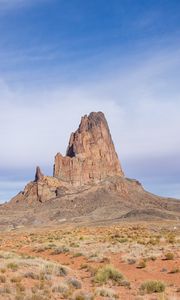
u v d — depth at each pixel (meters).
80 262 40.88
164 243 52.50
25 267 30.78
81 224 152.50
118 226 116.12
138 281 29.27
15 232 129.75
